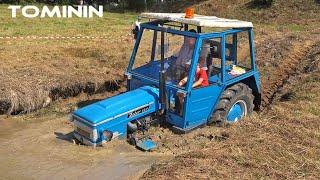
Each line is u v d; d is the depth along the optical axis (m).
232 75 8.70
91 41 15.87
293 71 13.50
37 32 17.48
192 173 6.15
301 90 10.02
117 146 7.52
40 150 7.36
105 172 6.69
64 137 7.97
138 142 7.60
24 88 9.95
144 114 7.85
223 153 6.78
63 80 10.76
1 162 6.88
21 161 6.93
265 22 26.94
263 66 13.86
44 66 11.73
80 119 7.42
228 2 31.89
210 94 8.18
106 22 22.42
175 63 7.99
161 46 8.14
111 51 14.12
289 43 16.89
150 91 8.01
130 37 17.08
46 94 10.09
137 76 8.48
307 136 7.40
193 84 7.86
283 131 7.59
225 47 8.34
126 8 37.25
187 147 7.56
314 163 6.50
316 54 14.54
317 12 26.81
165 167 6.45
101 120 7.28
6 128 8.51
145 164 6.97
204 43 7.79
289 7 28.03
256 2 30.06
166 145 7.63
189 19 7.71
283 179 6.07
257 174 6.17
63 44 14.98
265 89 11.99
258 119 8.24
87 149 7.38
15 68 11.36
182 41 7.93
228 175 6.11
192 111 8.00
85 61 12.78
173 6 36.34
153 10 37.03
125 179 6.50
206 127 8.39
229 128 7.96
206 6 32.12
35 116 9.45
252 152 6.79
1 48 13.65
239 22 8.47
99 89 11.16
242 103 8.86
